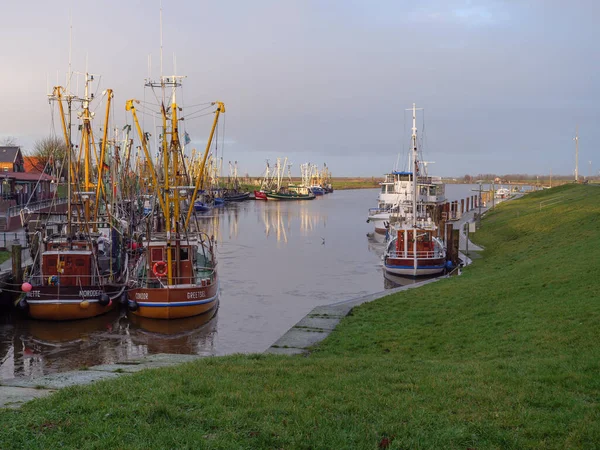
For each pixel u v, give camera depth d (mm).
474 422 9945
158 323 30234
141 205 65000
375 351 18672
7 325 29688
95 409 10680
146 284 32281
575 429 9492
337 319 24094
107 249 37656
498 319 20312
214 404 10883
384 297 28578
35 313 29734
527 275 27828
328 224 92500
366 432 9609
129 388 12109
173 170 36188
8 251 40375
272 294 38125
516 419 10047
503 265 37844
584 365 13000
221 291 39000
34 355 25172
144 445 9000
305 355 18438
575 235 41938
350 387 12195
